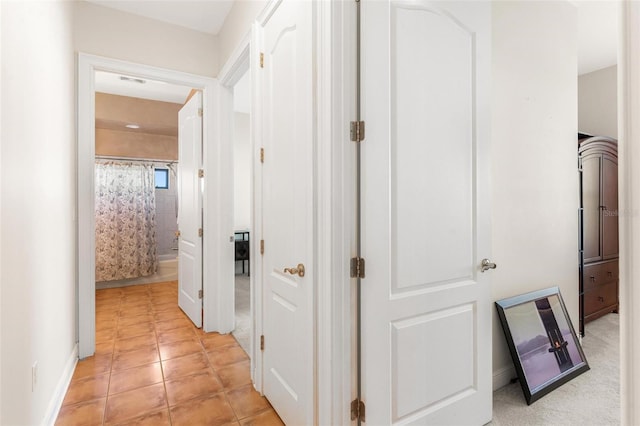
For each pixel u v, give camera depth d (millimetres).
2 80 1171
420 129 1431
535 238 2240
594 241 2848
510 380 2076
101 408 1844
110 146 4766
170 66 2799
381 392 1339
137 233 4844
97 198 4590
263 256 1938
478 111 1628
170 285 4805
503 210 2059
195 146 3084
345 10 1310
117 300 3971
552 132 2340
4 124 1187
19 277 1310
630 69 368
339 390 1321
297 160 1541
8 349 1203
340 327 1320
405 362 1406
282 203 1696
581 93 3832
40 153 1587
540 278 2277
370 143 1302
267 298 1892
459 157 1563
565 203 2434
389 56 1345
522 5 2152
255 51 1994
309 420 1427
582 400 1896
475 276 1634
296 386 1561
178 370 2271
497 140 2020
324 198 1342
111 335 2881
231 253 2990
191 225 3209
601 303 2957
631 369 370
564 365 2102
